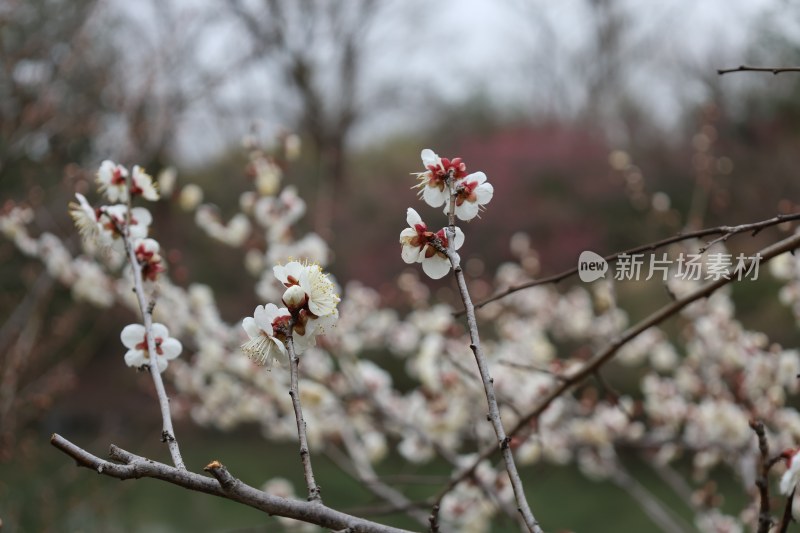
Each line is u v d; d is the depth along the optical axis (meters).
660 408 4.20
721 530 3.65
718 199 5.54
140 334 1.83
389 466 7.76
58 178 6.55
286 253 4.23
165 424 1.51
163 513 6.80
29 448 5.26
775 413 3.67
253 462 8.63
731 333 4.08
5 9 6.00
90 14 6.33
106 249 2.30
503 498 3.46
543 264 14.01
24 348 4.87
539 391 3.64
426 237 1.54
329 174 14.64
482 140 18.61
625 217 14.09
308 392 3.82
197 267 12.01
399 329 5.79
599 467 4.27
